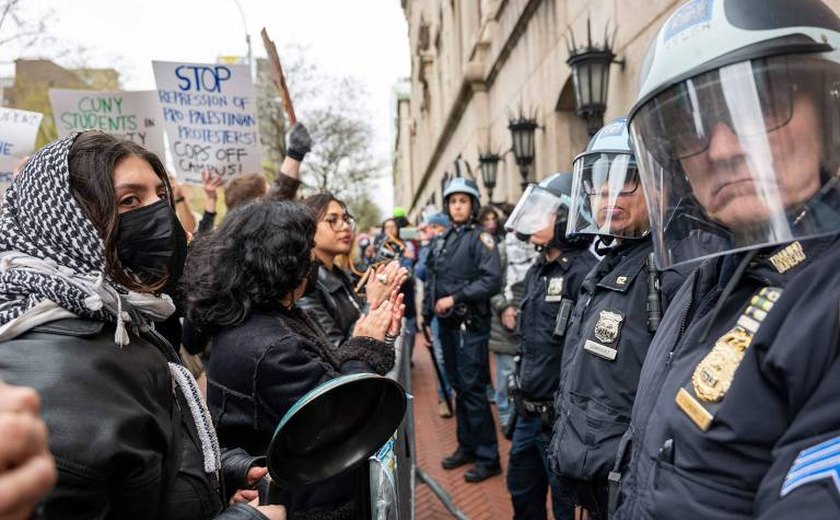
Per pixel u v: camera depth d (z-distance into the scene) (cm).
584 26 586
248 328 166
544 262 287
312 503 164
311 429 127
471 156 1236
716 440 91
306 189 1789
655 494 100
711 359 96
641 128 112
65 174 110
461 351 413
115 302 110
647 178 112
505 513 365
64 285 103
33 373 95
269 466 121
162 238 119
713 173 97
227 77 377
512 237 490
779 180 91
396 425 138
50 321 103
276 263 167
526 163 753
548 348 266
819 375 81
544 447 271
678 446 98
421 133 2883
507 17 934
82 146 114
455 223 443
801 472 77
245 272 167
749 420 88
